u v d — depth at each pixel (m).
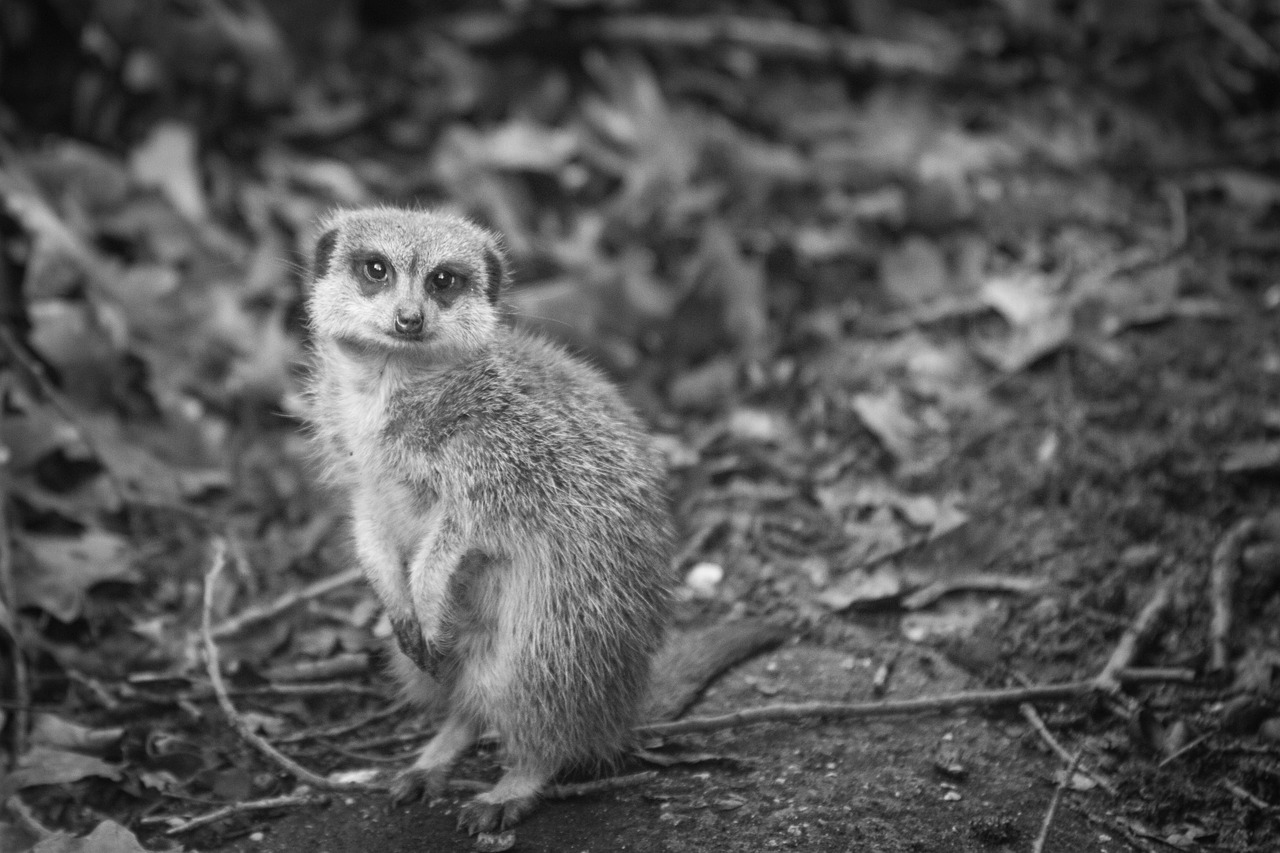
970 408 6.93
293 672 5.55
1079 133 8.84
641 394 7.23
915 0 9.87
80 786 4.91
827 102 9.17
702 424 7.09
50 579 5.75
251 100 8.50
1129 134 8.84
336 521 6.43
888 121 8.93
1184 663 5.44
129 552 6.09
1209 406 6.64
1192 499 6.18
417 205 7.37
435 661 4.75
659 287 7.66
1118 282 7.51
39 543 5.91
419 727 5.36
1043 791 4.79
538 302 7.36
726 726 5.04
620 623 4.76
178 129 8.12
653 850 4.44
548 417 4.88
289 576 6.17
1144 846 4.55
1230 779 4.88
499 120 8.98
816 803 4.67
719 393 7.22
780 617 5.80
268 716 5.35
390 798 4.79
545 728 4.73
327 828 4.68
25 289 6.82
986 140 8.77
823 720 5.20
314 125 8.65
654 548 4.94
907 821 4.59
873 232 8.08
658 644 4.95
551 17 9.16
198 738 5.22
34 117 8.23
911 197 8.03
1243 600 5.66
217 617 5.87
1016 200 8.19
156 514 6.39
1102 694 5.20
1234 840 4.60
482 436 4.77
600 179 8.56
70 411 6.35
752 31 9.27
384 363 4.87
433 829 4.64
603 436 4.96
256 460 6.84
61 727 5.07
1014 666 5.52
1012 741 5.06
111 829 4.45
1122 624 5.63
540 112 8.97
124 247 7.71
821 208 8.30
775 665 5.55
